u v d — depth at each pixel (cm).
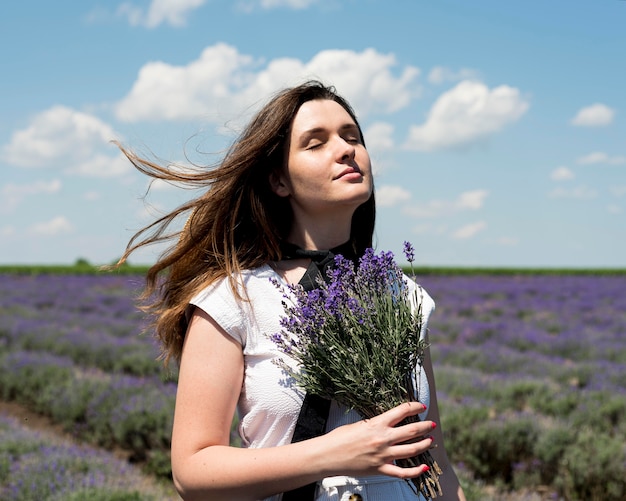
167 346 180
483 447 617
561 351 1341
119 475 542
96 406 796
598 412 725
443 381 869
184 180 186
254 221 176
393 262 167
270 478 145
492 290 2697
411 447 143
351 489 160
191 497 153
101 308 2025
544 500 546
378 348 153
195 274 177
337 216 177
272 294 167
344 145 169
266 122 173
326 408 159
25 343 1333
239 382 163
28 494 475
